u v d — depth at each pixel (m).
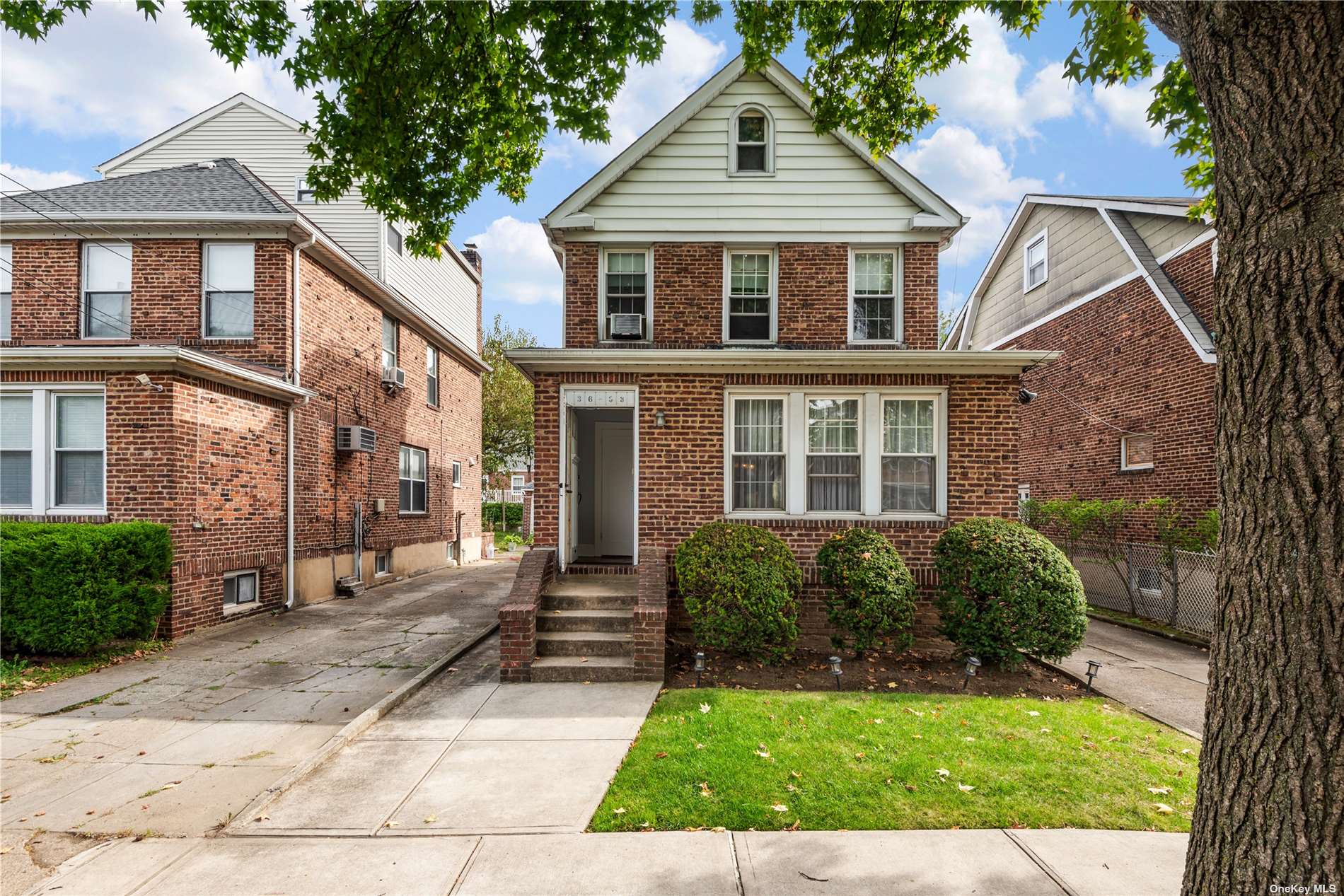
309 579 11.41
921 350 9.39
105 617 7.36
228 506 9.44
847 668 7.06
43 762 4.79
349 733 5.20
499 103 5.75
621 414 10.46
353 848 3.60
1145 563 10.61
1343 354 1.98
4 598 7.00
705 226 9.76
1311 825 1.96
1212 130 2.36
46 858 3.55
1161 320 11.70
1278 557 2.09
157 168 15.26
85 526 7.57
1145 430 12.06
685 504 8.55
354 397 13.08
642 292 9.92
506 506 32.72
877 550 7.28
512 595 7.11
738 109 9.85
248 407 9.88
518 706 5.91
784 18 5.87
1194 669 7.42
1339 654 1.96
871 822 3.82
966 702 5.95
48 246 10.70
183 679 6.77
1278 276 2.09
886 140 6.61
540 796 4.18
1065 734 5.16
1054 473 14.95
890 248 9.83
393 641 8.41
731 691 6.26
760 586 6.89
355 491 13.09
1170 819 3.88
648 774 4.42
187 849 3.62
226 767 4.71
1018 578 6.81
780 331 9.69
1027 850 3.53
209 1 4.86
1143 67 4.90
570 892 3.18
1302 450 2.04
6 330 10.70
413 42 5.21
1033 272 16.09
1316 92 2.01
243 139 15.23
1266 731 2.09
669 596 8.37
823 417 8.67
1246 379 2.20
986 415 8.46
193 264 10.70
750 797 4.10
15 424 8.73
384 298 14.09
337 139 5.59
